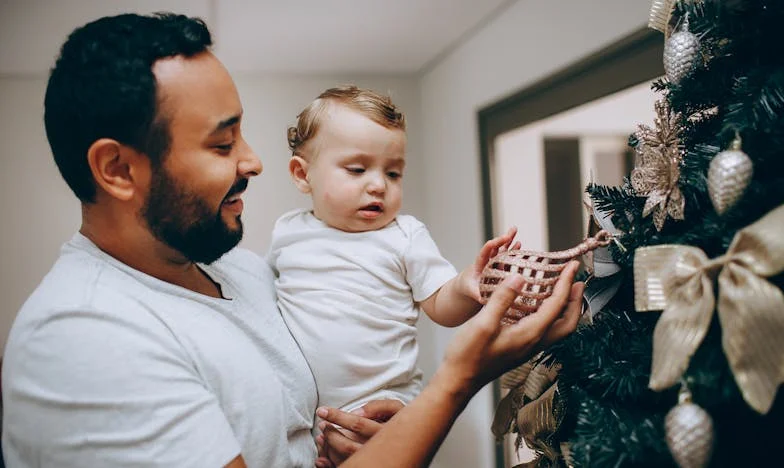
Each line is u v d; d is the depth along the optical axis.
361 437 0.83
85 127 0.68
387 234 0.98
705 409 0.49
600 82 1.57
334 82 2.81
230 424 0.72
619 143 2.71
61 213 2.56
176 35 0.70
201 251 0.76
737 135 0.51
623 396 0.59
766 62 0.60
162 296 0.74
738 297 0.45
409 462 0.64
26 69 2.46
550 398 0.70
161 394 0.64
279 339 0.88
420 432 0.65
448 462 2.70
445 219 2.67
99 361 0.63
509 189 2.56
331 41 2.33
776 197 0.51
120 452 0.62
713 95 0.62
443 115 2.63
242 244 2.70
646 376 0.58
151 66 0.68
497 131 2.21
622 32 1.44
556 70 1.74
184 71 0.69
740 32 0.59
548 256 0.66
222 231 0.76
